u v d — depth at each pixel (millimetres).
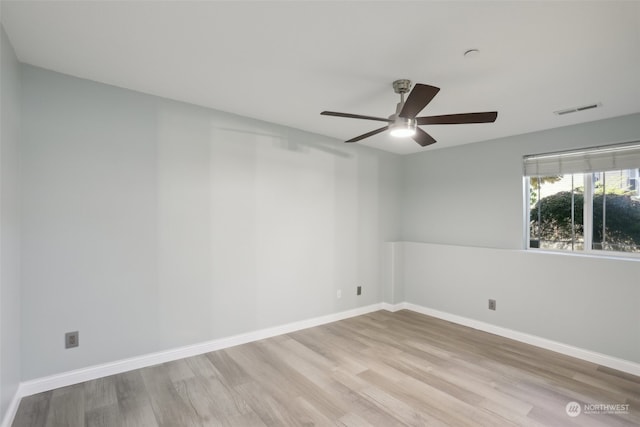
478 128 3555
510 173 3857
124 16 1750
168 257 2932
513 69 2248
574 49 1981
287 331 3711
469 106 2928
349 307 4340
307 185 3900
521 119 3244
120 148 2701
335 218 4180
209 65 2301
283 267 3684
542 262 3412
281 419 2129
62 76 2461
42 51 2143
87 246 2553
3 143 1891
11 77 2057
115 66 2340
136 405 2254
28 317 2322
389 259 4684
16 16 1755
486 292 3859
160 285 2889
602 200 3312
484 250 3885
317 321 3988
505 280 3693
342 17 1718
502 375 2742
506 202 3889
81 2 1631
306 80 2506
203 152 3129
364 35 1884
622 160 3125
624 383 2635
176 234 2971
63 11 1709
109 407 2225
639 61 2109
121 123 2705
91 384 2508
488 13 1653
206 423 2080
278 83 2574
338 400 2348
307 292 3898
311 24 1790
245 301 3393
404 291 4801
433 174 4664
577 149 3398
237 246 3334
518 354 3186
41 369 2375
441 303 4320
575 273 3182
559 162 3518
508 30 1801
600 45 1930
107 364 2639
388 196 4832
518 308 3578
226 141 3264
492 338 3613
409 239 4953
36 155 2359
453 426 2066
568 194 3533
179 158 2994
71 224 2490
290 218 3746
